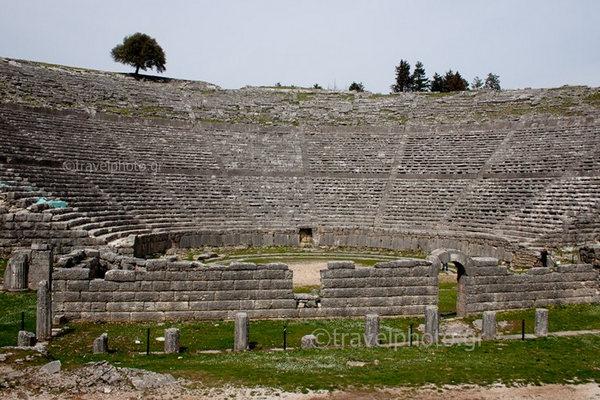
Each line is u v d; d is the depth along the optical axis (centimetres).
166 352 1609
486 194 4175
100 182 3800
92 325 1938
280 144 5341
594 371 1498
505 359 1587
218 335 1848
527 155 4434
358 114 6081
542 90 5809
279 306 2106
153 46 7138
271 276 2103
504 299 2238
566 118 4781
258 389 1262
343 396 1247
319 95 6881
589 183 3738
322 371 1416
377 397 1252
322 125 5778
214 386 1272
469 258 2194
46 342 1691
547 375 1452
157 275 2028
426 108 6034
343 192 4666
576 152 4188
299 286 2708
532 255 3158
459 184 4441
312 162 5078
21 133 3856
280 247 4216
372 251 4116
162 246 3600
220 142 5169
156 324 1978
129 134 4762
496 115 5503
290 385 1293
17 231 2798
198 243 3938
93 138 4406
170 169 4516
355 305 2142
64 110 4616
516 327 2017
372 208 4450
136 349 1672
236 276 2081
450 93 6462
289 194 4638
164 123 5238
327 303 2127
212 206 4275
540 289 2286
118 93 5541
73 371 1306
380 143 5297
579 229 3334
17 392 1196
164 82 6862
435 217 4169
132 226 3469
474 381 1382
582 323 2078
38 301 1720
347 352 1634
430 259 2197
